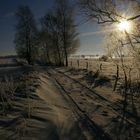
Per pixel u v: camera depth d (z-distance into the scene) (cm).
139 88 1833
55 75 2966
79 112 1170
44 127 852
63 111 1143
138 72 2066
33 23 6256
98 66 4441
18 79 2109
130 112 1212
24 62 6556
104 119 1077
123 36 1919
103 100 1484
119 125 1003
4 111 980
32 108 1048
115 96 1611
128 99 1517
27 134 770
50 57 6091
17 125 830
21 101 1180
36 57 6462
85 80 2434
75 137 825
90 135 863
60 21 5247
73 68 4053
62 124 930
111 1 1825
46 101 1273
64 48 5284
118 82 2208
